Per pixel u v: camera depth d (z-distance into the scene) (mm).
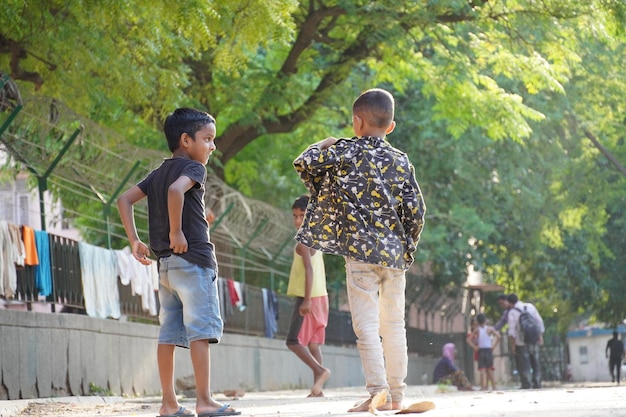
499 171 40594
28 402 14242
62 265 17656
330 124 33625
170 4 17844
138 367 20078
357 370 37656
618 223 47281
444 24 28578
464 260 42969
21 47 19531
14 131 17531
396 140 38938
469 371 48438
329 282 38250
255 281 35625
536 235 44344
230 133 29828
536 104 37625
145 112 23062
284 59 31250
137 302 20953
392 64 28969
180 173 8992
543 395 12414
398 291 9180
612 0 26672
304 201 16125
